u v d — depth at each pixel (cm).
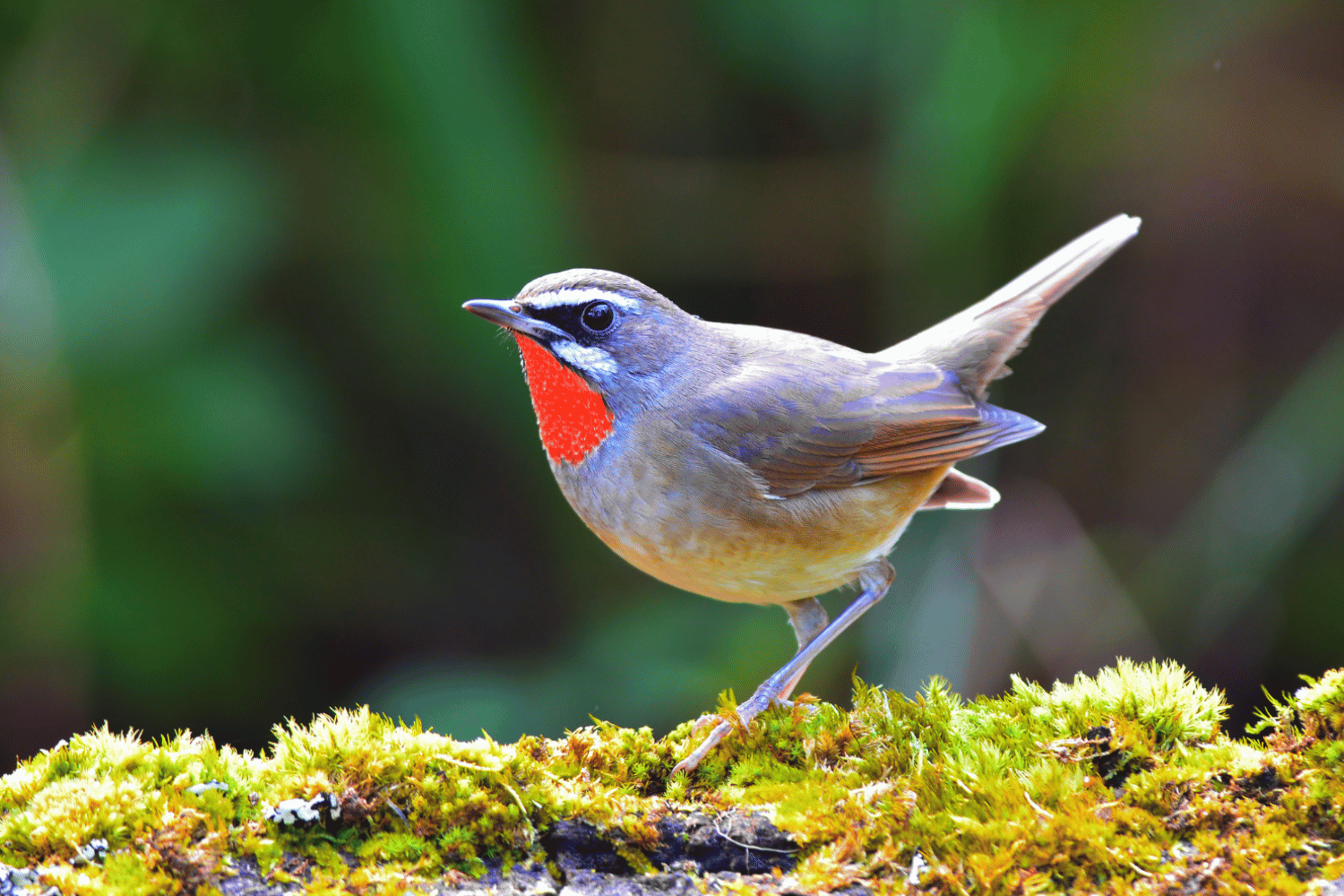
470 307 755
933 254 1336
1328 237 1527
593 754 623
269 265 1163
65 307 1071
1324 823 488
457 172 1167
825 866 501
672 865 519
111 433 1089
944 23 1280
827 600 1315
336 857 502
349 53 1180
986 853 495
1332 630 1337
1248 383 1532
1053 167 1444
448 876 497
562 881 504
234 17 1170
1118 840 490
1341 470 1334
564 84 1356
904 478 814
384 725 567
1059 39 1306
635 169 1439
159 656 1128
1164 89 1477
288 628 1203
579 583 1330
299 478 1135
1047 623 1350
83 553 1098
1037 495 1481
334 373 1242
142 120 1184
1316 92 1495
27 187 1120
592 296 747
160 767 536
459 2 1180
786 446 762
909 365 847
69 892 463
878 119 1409
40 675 1093
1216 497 1387
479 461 1322
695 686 1152
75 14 1167
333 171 1211
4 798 521
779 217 1462
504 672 1196
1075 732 571
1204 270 1549
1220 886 464
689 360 768
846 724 618
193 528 1168
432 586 1298
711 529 745
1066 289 934
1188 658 1352
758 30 1336
